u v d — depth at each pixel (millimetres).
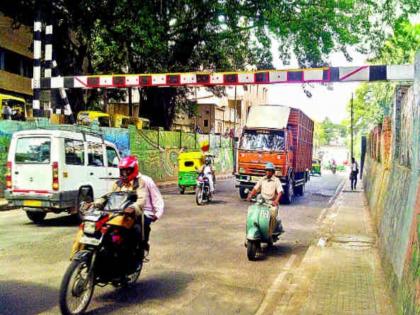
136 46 28906
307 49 28500
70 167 11344
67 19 27031
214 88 39250
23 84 37312
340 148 107438
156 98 32625
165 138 29641
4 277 6883
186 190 23172
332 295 6223
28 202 11070
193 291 6582
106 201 6004
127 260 6074
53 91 23734
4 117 19328
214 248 9492
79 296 5359
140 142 26344
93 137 12430
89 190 12039
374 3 28750
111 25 27562
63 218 12625
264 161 18797
